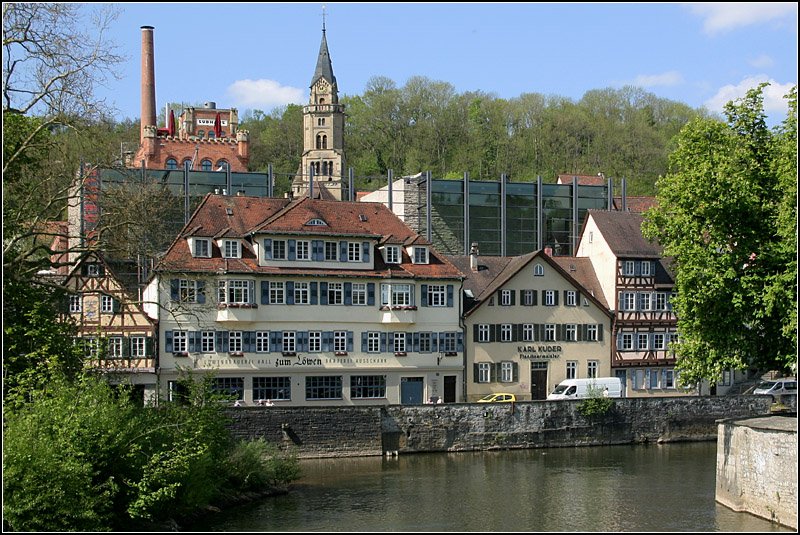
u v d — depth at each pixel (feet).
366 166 456.04
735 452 143.84
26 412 108.47
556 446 203.62
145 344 205.87
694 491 157.89
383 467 179.22
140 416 125.39
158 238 209.87
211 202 224.94
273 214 227.61
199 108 464.24
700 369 156.04
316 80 399.65
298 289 217.56
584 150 459.32
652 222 163.12
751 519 136.46
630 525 133.59
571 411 205.36
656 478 169.58
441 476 170.40
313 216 221.66
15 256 130.62
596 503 148.36
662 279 253.65
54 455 103.35
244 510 141.18
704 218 153.79
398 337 226.17
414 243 229.66
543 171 444.96
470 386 233.76
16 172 135.23
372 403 222.89
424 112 473.67
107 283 205.36
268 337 214.48
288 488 158.81
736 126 157.89
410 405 194.90
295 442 185.37
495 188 293.02
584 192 302.86
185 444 126.21
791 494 130.41
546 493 156.25
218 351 210.79
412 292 226.58
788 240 140.26
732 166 151.02
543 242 297.33
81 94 124.98
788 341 148.66
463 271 246.06
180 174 273.95
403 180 290.56
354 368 221.25
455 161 449.48
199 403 145.28
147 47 386.32
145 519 117.39
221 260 213.05
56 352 124.57
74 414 109.09
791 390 244.22
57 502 101.86
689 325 155.63
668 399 212.64
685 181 156.66
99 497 106.63
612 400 208.44
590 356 245.65
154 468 117.60
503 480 167.22
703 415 214.69
